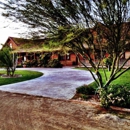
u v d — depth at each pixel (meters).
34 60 26.78
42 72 17.36
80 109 5.38
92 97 6.60
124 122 4.31
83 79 11.80
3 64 13.91
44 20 5.24
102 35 5.66
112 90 5.88
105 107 5.42
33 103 6.14
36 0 4.86
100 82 6.83
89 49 6.46
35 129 4.02
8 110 5.43
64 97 6.88
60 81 11.10
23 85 9.78
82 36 5.57
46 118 4.69
